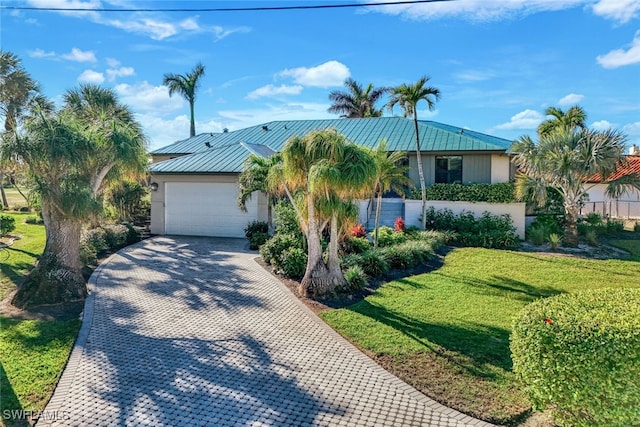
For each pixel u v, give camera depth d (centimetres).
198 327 859
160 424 520
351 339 795
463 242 1783
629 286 1157
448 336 795
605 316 493
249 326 866
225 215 2044
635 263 1431
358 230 1675
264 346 764
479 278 1234
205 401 575
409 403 571
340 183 944
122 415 539
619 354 445
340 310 955
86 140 1020
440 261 1459
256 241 1725
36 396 584
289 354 730
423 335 802
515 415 540
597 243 1778
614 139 1609
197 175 2056
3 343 767
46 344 764
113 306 987
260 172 1189
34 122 994
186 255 1585
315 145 973
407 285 1156
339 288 1075
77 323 875
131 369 670
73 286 1039
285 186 1092
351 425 522
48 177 1030
